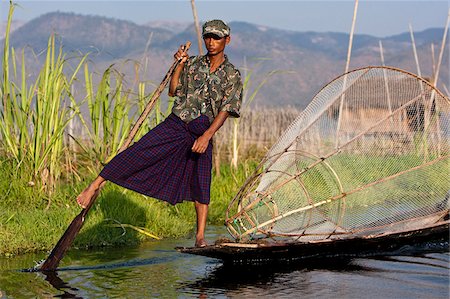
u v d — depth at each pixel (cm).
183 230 866
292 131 751
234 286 606
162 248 770
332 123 754
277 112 1786
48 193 914
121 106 960
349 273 646
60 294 582
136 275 646
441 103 757
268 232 704
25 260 704
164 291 591
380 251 728
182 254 736
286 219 723
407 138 754
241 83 672
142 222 852
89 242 779
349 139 748
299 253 692
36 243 755
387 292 585
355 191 727
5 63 916
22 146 914
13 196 895
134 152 668
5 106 920
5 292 586
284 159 736
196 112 673
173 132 676
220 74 669
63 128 930
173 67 681
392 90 756
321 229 724
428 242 750
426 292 584
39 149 912
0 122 926
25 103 916
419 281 618
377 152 748
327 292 586
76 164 1035
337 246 697
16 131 930
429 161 754
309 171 730
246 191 739
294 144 744
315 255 704
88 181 955
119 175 671
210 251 660
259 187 727
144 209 876
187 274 650
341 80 763
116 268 674
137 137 969
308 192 725
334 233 714
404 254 724
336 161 737
